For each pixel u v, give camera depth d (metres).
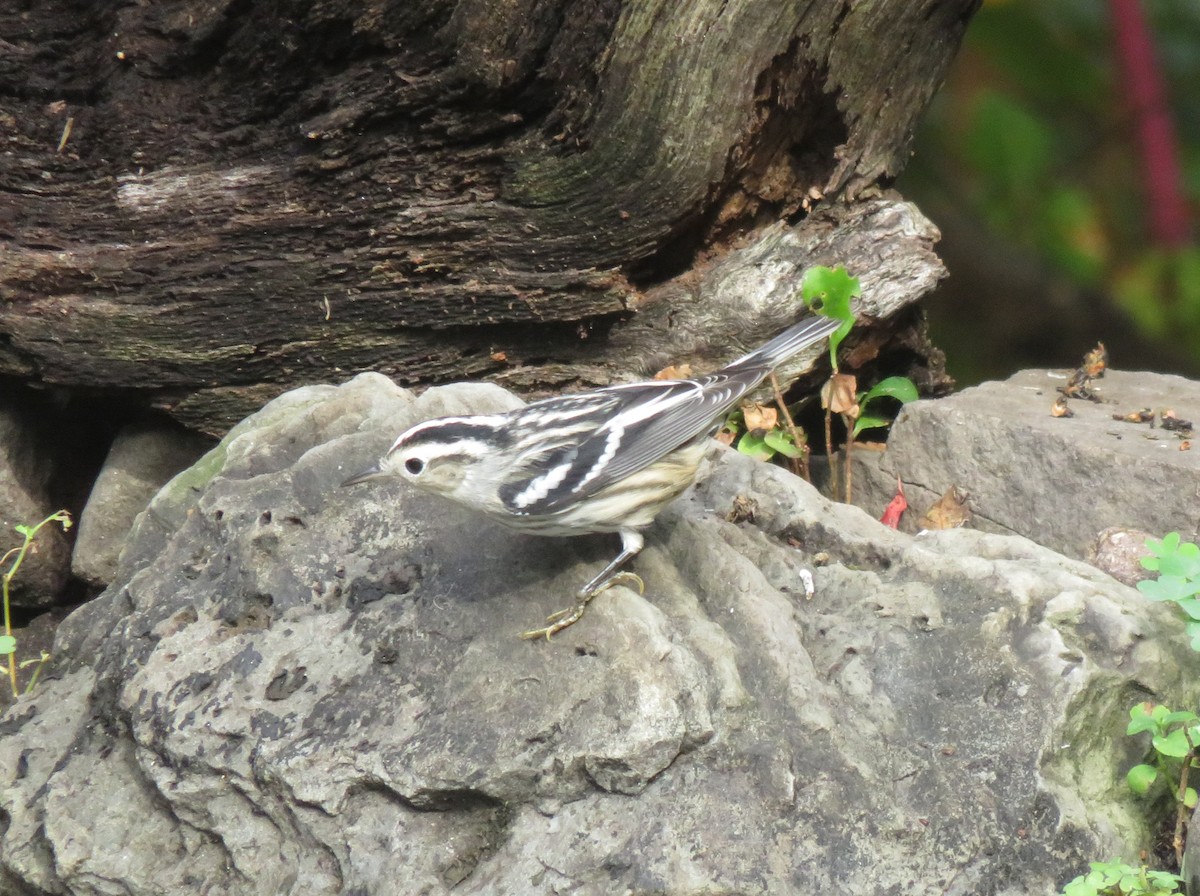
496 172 11.29
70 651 9.84
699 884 7.57
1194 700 8.66
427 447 8.66
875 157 11.88
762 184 11.84
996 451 11.16
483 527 9.38
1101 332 18.06
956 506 11.36
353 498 9.61
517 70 10.80
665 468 8.78
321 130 11.20
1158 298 16.03
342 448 9.84
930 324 18.17
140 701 8.70
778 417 12.26
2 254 11.51
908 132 12.03
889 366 12.74
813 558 9.41
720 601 8.81
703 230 11.88
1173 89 15.62
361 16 10.74
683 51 10.58
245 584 9.20
